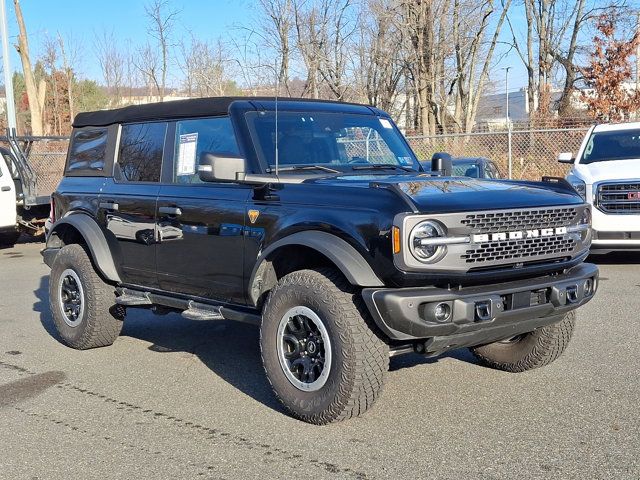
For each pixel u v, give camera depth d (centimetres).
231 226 536
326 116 604
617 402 523
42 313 882
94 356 677
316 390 478
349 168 577
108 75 3738
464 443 454
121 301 642
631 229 1048
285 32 2309
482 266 457
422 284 447
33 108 2558
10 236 1552
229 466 429
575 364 618
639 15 2403
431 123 2675
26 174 1488
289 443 460
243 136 552
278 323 495
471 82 2777
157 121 636
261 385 582
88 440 474
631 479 399
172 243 589
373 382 462
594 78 2298
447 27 2661
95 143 701
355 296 466
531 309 472
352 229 459
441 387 565
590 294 515
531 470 413
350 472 416
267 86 2230
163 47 3070
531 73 2956
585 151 1202
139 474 421
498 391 553
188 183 591
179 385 586
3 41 1966
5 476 423
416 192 466
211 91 2559
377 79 2869
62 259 695
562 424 483
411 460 430
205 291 571
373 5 2664
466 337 466
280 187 513
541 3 2884
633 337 702
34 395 567
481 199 468
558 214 490
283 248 500
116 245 651
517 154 1944
